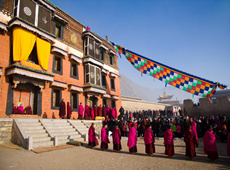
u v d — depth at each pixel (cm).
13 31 1288
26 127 1050
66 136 1169
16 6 1319
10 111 1227
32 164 636
